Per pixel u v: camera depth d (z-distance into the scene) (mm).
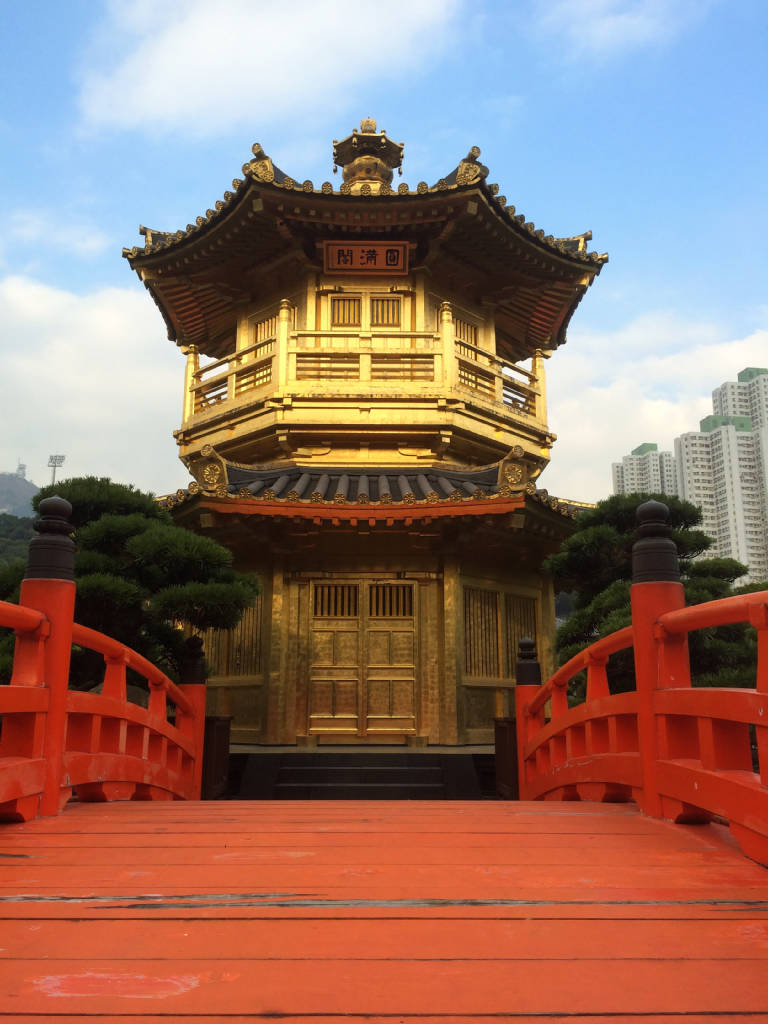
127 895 3551
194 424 18984
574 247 19625
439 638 15062
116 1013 2354
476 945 2926
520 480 14164
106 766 6762
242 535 14977
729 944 2949
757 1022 2338
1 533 68938
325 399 17078
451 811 6086
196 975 2637
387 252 17750
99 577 10219
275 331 19188
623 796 6816
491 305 20094
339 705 14719
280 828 5188
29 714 5527
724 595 10930
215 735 11648
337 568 15250
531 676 10625
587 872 3996
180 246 18062
